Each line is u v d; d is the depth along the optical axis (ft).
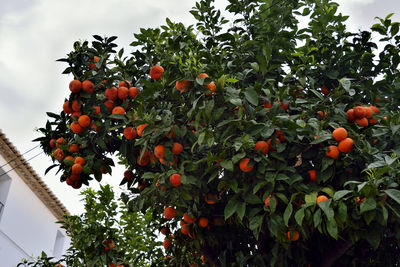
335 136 11.71
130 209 16.08
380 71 16.11
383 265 14.78
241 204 12.09
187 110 13.97
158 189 13.71
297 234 12.64
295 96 13.67
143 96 13.71
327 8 17.11
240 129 12.35
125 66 15.48
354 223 11.57
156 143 13.01
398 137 13.10
